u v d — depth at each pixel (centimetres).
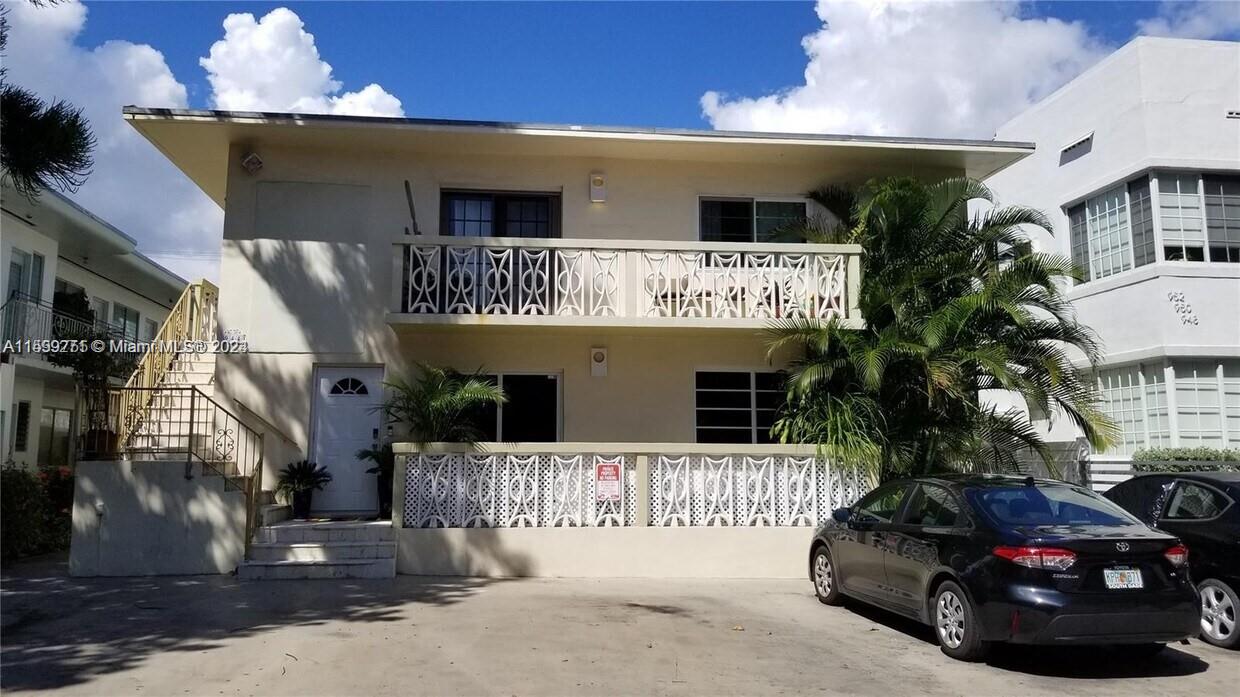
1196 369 1518
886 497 917
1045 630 676
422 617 878
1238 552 802
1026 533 711
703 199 1430
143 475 1116
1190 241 1548
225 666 687
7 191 1493
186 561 1109
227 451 1262
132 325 2462
